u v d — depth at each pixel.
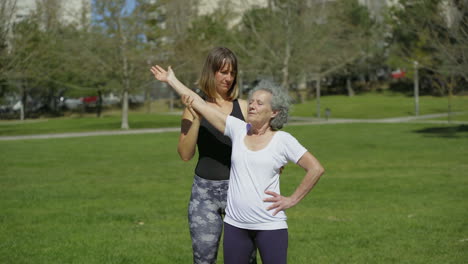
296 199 3.20
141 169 14.10
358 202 8.87
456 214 7.75
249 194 3.25
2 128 36.41
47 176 12.76
